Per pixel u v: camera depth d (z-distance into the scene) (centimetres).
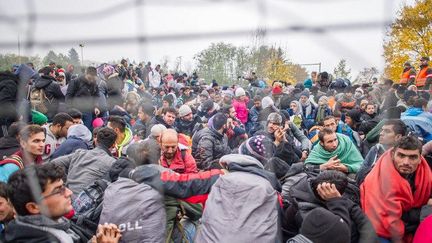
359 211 178
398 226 174
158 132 297
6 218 176
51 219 150
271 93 571
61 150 293
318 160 267
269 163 218
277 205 183
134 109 503
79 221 192
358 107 468
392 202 176
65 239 154
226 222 170
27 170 117
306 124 568
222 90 791
